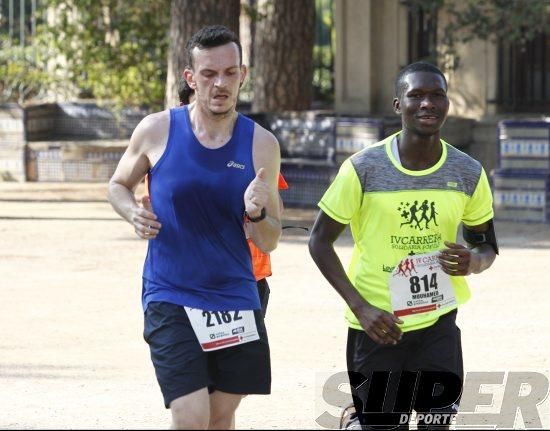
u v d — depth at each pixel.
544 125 28.73
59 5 39.06
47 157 37.88
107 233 26.97
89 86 38.97
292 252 24.09
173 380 9.11
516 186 29.05
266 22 34.81
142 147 9.47
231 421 9.65
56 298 19.34
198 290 9.30
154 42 37.34
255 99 35.47
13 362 14.99
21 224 28.50
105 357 15.27
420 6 34.66
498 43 36.19
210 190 9.25
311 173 31.98
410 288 9.71
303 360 14.99
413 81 9.52
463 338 16.14
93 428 11.99
